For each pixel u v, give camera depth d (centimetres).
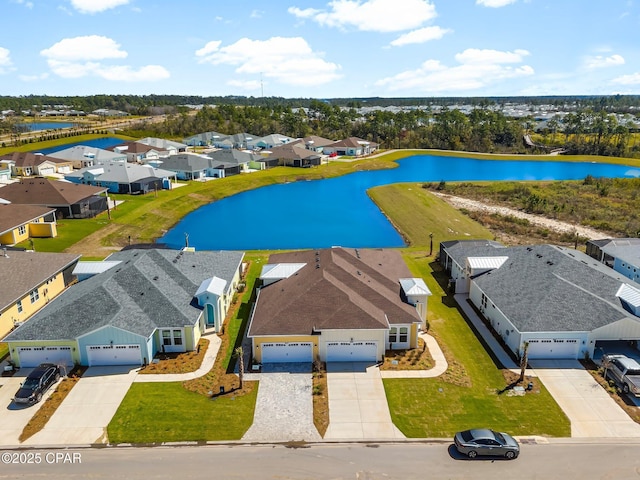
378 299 3403
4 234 5438
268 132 17000
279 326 3108
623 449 2347
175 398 2742
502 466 2230
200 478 2152
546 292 3431
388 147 15788
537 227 6575
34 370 2844
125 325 3047
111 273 3653
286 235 6475
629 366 2836
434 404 2700
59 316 3152
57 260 4250
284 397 2762
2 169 9356
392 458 2283
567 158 13862
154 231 6488
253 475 2169
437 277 4675
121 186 8269
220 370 3039
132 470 2202
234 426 2512
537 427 2511
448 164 13250
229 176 10138
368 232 6631
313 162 11775
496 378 2959
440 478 2155
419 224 6862
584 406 2681
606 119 18962
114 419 2559
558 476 2166
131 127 18088
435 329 3597
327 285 3362
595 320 3141
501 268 4019
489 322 3697
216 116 17975
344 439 2420
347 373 3012
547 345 3145
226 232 6612
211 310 3553
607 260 4766
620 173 11838
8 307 3475
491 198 8500
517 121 19862
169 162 9919
